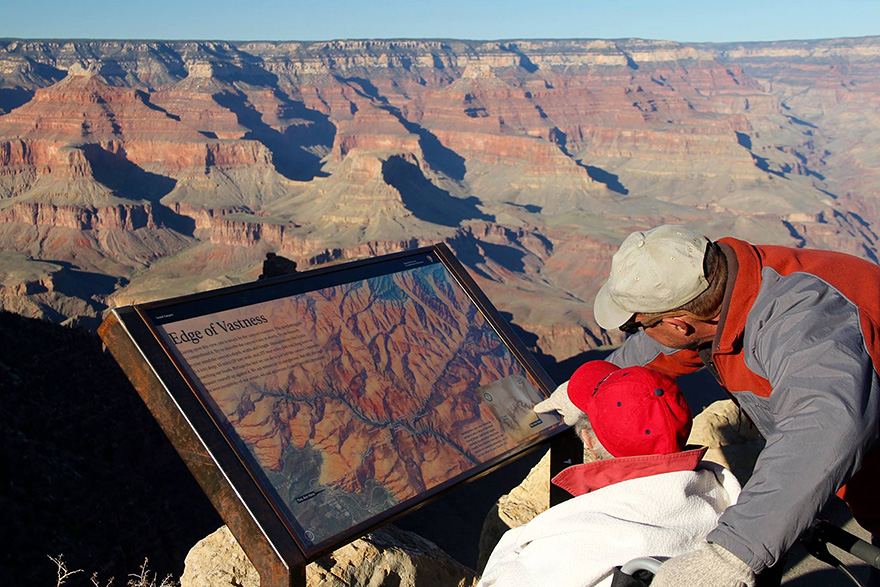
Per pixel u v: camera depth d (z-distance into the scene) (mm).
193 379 3732
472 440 4477
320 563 4973
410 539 5758
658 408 2740
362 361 4418
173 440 3682
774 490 2605
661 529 2658
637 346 4398
